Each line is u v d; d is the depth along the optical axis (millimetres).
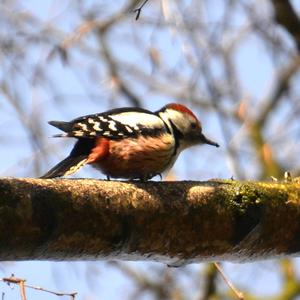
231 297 16422
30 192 7898
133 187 8734
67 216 8125
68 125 10734
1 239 7770
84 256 8531
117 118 10883
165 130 11086
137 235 8734
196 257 9352
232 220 9250
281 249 9703
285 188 9578
